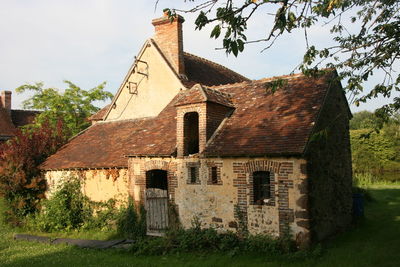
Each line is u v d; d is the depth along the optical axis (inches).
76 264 422.0
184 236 463.2
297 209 405.1
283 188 415.8
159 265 396.8
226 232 458.9
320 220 432.5
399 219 585.6
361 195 584.1
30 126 1211.9
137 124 732.7
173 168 518.3
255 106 532.4
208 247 450.9
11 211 706.8
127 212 560.7
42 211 696.4
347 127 583.8
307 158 406.3
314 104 468.4
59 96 1156.5
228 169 462.6
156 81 766.5
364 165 1320.1
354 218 576.1
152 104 768.9
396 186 1127.0
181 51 769.6
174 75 735.1
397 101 262.8
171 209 514.0
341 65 278.7
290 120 458.6
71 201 663.1
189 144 537.3
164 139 566.3
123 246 501.4
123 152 617.0
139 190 554.3
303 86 523.2
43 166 727.1
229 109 547.8
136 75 796.6
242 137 471.2
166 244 459.8
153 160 539.2
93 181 646.5
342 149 547.8
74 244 529.7
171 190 518.0
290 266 358.0
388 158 1291.8
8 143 766.5
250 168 442.6
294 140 416.2
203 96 496.1
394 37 260.8
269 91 551.2
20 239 593.3
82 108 1184.2
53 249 509.4
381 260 364.8
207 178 481.4
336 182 506.0
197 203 488.7
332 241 447.2
